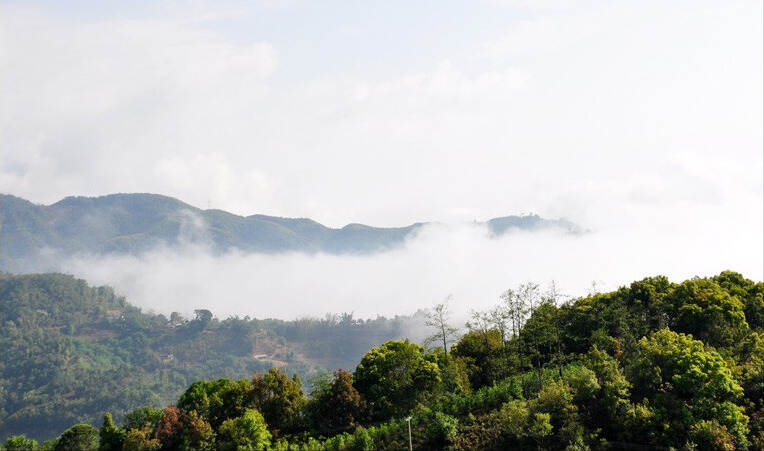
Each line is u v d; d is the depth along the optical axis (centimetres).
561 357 7406
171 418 6906
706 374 6153
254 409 7312
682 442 5834
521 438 6222
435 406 7025
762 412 6247
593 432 6138
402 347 7806
